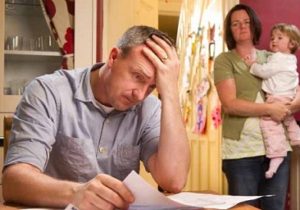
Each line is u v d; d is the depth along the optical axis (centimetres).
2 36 235
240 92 199
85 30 237
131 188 79
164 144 107
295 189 232
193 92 264
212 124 249
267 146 193
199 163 255
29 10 246
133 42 99
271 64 200
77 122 111
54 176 112
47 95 109
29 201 88
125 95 99
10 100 234
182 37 281
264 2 247
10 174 92
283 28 214
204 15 258
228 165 197
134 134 116
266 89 200
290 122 203
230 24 208
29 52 242
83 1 237
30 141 98
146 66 98
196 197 96
